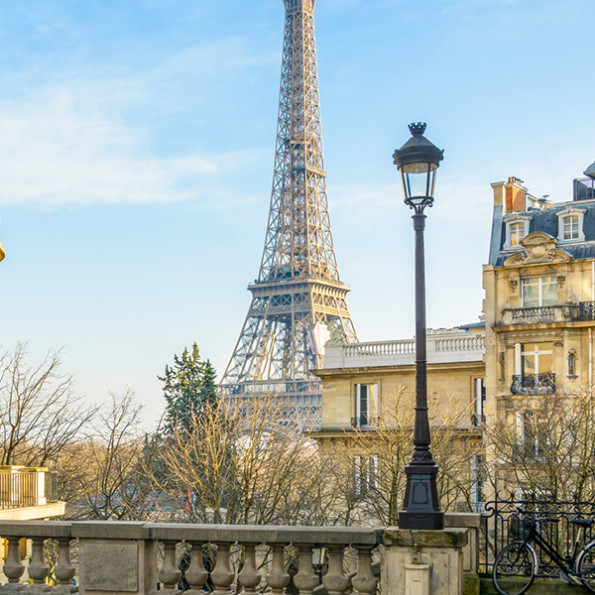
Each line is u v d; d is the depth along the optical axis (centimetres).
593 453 5534
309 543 1975
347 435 7406
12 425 6588
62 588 2036
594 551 2364
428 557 1906
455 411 6656
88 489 6862
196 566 2012
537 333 7319
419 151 2144
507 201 8050
